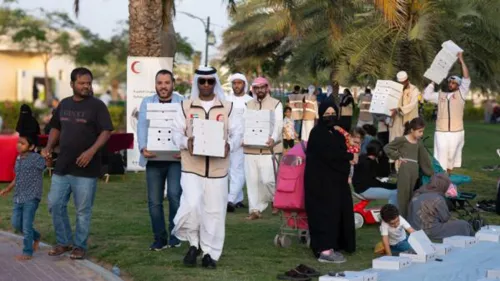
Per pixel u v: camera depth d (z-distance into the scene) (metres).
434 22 25.47
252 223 12.17
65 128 9.41
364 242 10.80
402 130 17.06
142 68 17.94
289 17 17.50
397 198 11.36
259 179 12.49
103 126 9.40
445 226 10.91
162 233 9.94
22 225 9.79
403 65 25.80
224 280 8.38
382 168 13.59
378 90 16.86
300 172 10.01
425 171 11.34
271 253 9.91
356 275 8.31
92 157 9.39
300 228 10.30
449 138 15.59
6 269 9.12
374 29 25.89
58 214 9.66
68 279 8.70
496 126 48.38
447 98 15.55
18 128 16.73
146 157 9.59
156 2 18.06
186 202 8.75
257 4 36.12
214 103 8.91
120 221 12.16
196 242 9.02
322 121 9.69
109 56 51.41
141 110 9.75
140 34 18.06
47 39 49.50
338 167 9.65
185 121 8.85
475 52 28.45
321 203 9.61
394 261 9.12
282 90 45.94
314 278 8.62
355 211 12.09
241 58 38.25
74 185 9.47
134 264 9.18
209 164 8.80
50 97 44.53
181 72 49.03
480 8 27.06
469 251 10.21
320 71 35.56
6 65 51.22
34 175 9.61
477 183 17.83
